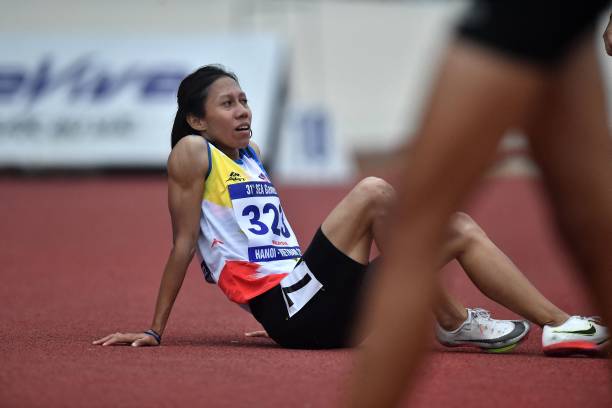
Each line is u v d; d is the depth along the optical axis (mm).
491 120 5621
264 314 11336
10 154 48938
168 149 48781
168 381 9094
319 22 64500
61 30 62438
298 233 28000
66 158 48781
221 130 11703
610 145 6344
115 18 63062
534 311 10555
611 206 6352
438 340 11078
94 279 19500
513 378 9312
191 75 11945
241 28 63656
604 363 10164
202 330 13422
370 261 11070
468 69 5594
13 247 25094
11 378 9242
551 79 5781
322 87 64438
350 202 10727
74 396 8500
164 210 35156
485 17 5609
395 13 65000
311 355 10734
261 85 49656
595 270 6582
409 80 64688
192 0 63438
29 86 49562
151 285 18703
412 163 5742
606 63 44594
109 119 49062
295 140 54219
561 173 6352
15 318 14414
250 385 8922
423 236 5781
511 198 42312
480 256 10508
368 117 64438
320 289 10914
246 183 11656
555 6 5602
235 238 11547
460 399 8391
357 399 5953
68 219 32156
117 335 11539
